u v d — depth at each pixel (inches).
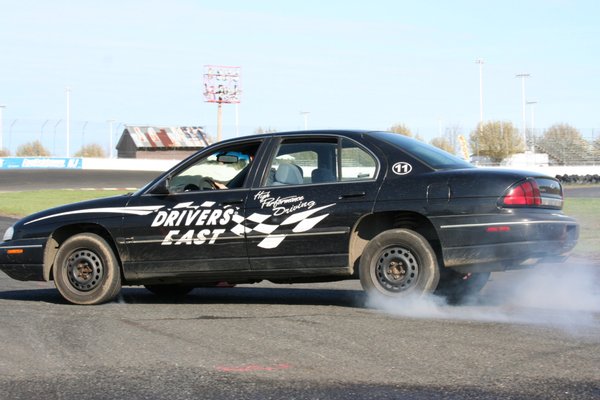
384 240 281.3
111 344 234.2
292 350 219.9
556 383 180.5
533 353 209.8
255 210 296.0
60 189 1792.6
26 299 340.2
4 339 243.9
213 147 316.2
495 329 243.6
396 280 281.1
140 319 277.0
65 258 318.7
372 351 216.2
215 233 299.7
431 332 240.2
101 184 2036.2
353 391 177.3
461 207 272.4
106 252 314.5
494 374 189.3
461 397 170.9
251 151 311.7
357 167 292.4
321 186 292.5
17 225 331.9
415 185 280.1
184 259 304.8
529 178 275.3
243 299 330.0
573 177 2272.4
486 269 272.4
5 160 2856.8
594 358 203.5
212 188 311.0
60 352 224.7
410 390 177.0
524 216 268.8
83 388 185.9
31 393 182.7
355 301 314.3
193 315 283.3
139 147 3745.1
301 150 302.7
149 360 212.7
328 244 287.3
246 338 237.9
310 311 286.5
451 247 273.4
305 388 181.0
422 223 284.8
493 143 2965.1
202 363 207.6
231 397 175.6
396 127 2856.8
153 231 308.2
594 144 3024.1
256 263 296.7
